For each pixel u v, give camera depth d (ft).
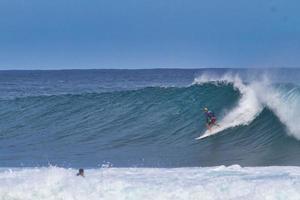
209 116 291.58
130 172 179.32
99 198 146.92
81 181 158.51
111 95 366.43
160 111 335.47
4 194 152.87
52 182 157.99
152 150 261.24
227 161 225.97
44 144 289.94
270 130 272.72
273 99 281.33
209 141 275.18
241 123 288.71
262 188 145.69
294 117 263.90
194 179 164.35
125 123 329.72
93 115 351.67
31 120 356.59
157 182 160.15
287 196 140.46
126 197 146.72
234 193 144.66
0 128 341.62
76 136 307.99
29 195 151.84
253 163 218.18
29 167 220.23
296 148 246.88
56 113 365.20
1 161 242.99
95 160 240.73
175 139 285.84
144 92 355.77
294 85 280.31
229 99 313.12
